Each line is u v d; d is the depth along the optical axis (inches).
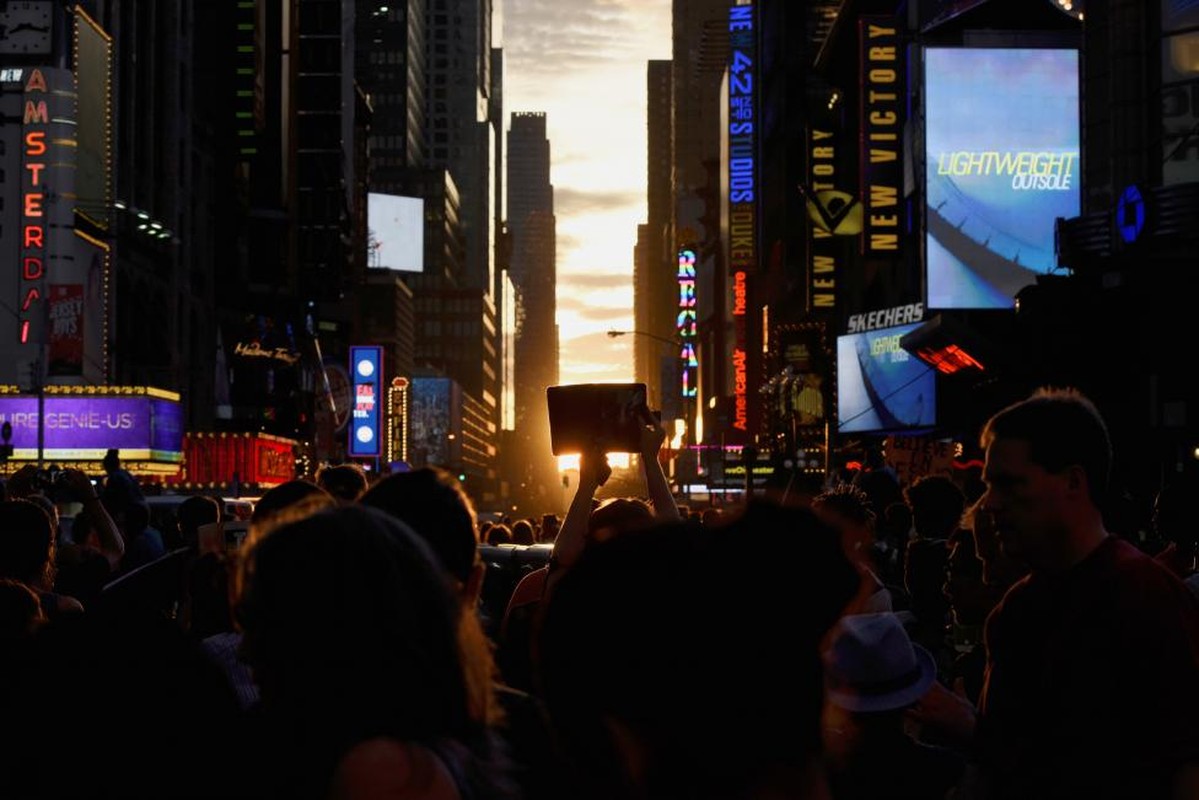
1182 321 1242.6
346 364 5251.0
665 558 89.0
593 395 280.4
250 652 122.5
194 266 3735.2
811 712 91.9
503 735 144.5
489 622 285.9
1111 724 169.0
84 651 119.5
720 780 88.8
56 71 2667.3
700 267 7829.7
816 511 96.3
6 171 2659.9
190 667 123.1
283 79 4576.8
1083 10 1424.7
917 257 2303.2
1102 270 1279.5
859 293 2832.2
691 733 87.9
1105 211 1306.6
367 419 5167.3
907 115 2134.6
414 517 177.3
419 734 120.9
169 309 3383.4
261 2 4183.1
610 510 287.3
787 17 4606.3
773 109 4726.9
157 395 2596.0
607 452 281.4
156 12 3393.2
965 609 313.7
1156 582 171.2
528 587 301.9
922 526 377.4
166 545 533.3
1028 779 177.0
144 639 122.1
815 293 2992.1
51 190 2655.0
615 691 87.9
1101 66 1395.2
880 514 480.1
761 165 4938.5
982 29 1948.8
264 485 3299.7
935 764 188.1
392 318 6771.7
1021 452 179.0
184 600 294.4
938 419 2159.2
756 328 4918.8
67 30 2755.9
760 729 88.9
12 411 2527.1
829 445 2353.6
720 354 6437.0
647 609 87.4
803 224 4293.8
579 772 93.2
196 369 3668.8
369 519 125.3
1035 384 1378.0
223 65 4060.0
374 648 119.1
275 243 4372.5
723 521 94.3
